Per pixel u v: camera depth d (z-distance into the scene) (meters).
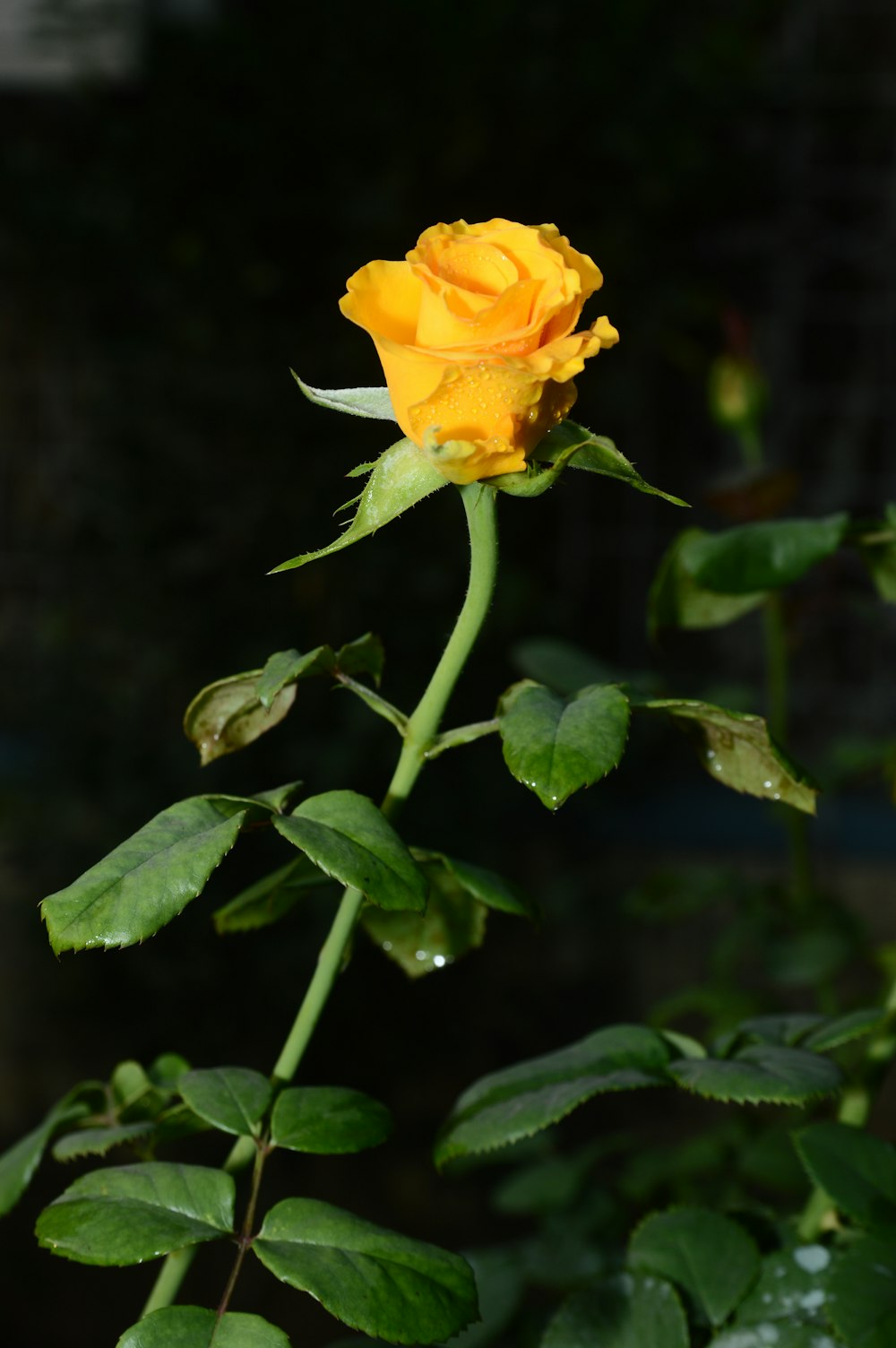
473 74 3.16
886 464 4.06
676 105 3.35
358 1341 1.06
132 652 3.31
